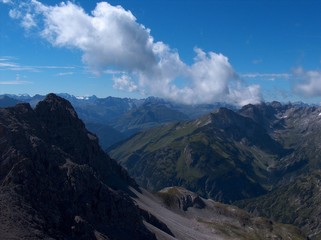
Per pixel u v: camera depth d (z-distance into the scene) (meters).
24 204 116.19
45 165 142.75
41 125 189.38
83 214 138.25
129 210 162.25
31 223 109.19
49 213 121.94
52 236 111.12
